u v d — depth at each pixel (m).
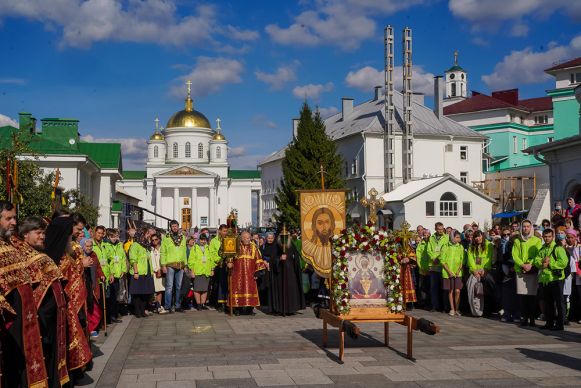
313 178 50.47
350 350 10.10
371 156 59.00
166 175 92.00
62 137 43.91
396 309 9.62
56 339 6.61
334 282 9.72
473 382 7.79
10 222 6.00
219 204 97.12
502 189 54.50
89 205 27.55
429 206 46.16
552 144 27.11
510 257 14.07
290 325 13.61
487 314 15.15
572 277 13.65
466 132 61.78
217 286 17.78
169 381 7.93
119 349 10.26
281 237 15.70
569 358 9.33
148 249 17.05
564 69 60.59
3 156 19.77
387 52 56.16
